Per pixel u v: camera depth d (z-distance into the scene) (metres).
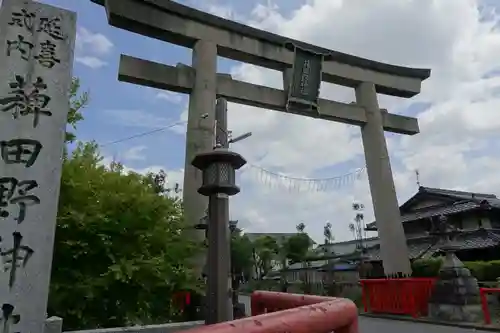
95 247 7.50
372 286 16.08
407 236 26.23
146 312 8.61
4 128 4.71
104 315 7.80
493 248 20.48
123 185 8.76
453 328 11.78
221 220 3.89
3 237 4.39
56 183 4.81
